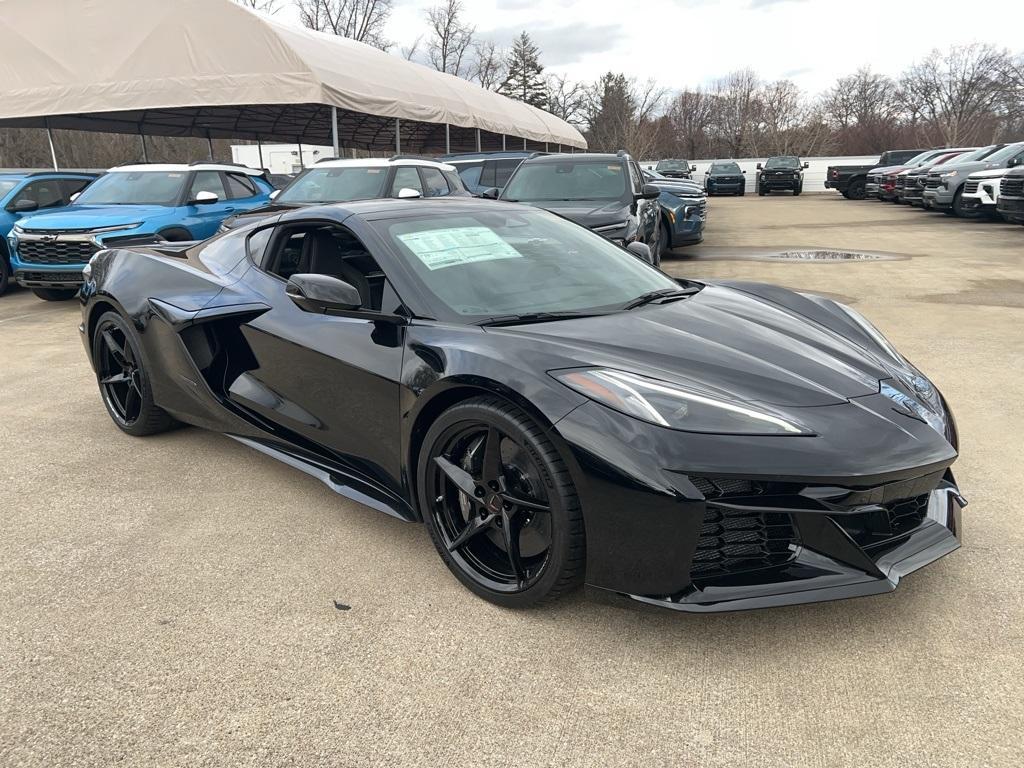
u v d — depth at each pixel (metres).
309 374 2.82
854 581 1.96
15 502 3.05
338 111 18.53
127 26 13.31
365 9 45.06
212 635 2.15
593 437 1.97
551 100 66.31
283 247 3.21
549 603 2.22
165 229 7.86
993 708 1.79
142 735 1.76
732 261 10.28
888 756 1.66
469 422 2.24
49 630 2.17
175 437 3.83
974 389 4.33
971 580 2.35
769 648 2.05
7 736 1.75
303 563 2.56
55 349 5.94
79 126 18.78
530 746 1.72
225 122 20.48
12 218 9.04
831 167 28.50
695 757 1.67
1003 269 9.09
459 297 2.62
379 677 1.96
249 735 1.76
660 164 31.08
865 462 1.94
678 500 1.90
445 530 2.41
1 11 13.95
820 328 2.78
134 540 2.72
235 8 12.60
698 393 2.06
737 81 59.12
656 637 2.12
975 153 17.33
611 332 2.40
